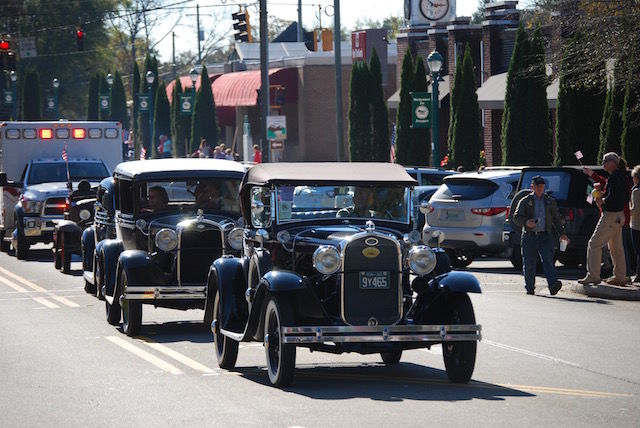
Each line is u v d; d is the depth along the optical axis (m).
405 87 54.94
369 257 15.18
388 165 17.25
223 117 94.56
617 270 25.80
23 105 109.88
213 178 22.39
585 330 20.52
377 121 60.41
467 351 15.31
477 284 15.11
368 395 14.63
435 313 15.50
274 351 15.44
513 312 23.12
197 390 15.10
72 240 33.44
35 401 14.51
